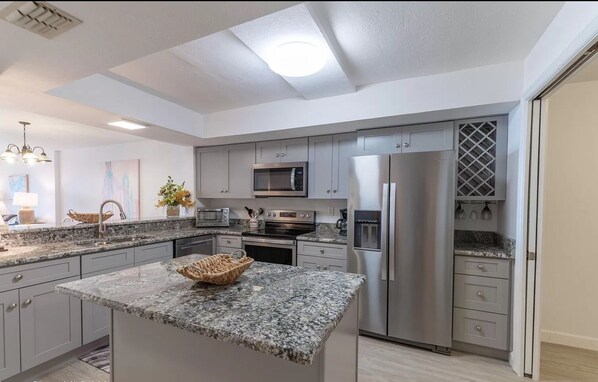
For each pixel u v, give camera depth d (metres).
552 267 2.51
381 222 2.47
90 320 2.29
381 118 2.46
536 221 2.01
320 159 3.21
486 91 2.08
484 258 2.24
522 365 2.05
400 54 1.90
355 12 1.42
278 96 2.76
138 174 4.92
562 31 1.39
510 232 2.26
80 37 1.26
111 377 1.47
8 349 1.84
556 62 1.46
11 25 1.16
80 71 1.62
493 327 2.23
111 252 2.42
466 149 2.57
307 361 0.79
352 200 2.61
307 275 1.55
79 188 5.68
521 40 1.71
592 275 2.41
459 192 2.58
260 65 2.06
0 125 3.82
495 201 2.67
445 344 2.30
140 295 1.23
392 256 2.43
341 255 2.79
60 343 2.11
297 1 1.00
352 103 2.52
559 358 2.27
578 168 2.43
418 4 1.35
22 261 1.89
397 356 2.31
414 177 2.37
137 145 4.95
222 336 0.91
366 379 2.02
